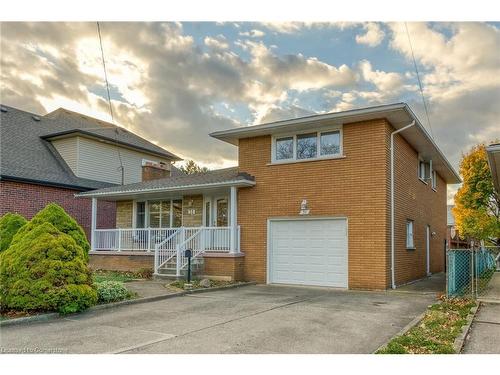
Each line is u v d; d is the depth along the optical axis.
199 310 8.50
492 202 22.28
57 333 6.44
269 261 13.70
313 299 10.06
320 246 12.90
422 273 16.19
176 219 17.56
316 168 13.09
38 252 7.95
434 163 18.39
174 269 14.16
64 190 19.11
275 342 5.89
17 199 17.23
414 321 7.25
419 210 16.16
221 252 14.09
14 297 7.64
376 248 11.89
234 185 13.95
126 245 16.69
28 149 19.53
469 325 6.71
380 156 12.07
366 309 8.60
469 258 11.77
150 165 20.64
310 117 12.60
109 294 9.05
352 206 12.38
